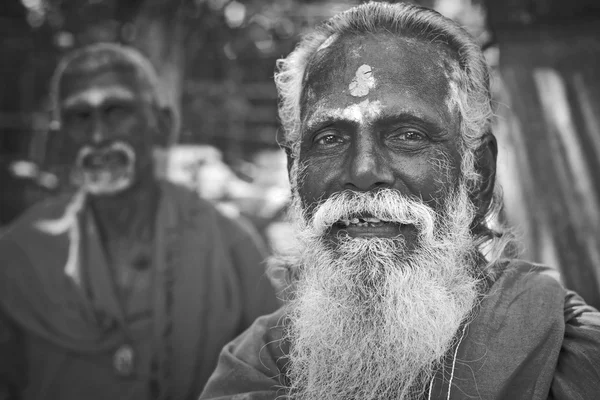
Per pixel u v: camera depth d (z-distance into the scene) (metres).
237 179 6.32
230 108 7.09
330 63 1.76
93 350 3.02
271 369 1.81
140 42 6.04
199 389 3.06
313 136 1.76
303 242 1.81
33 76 7.03
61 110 3.24
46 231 3.24
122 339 3.04
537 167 3.51
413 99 1.67
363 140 1.66
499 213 2.00
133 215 3.25
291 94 2.03
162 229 3.22
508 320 1.62
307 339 1.74
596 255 3.11
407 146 1.68
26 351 3.14
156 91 3.44
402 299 1.62
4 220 5.86
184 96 6.98
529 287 1.66
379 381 1.64
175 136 3.58
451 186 1.71
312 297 1.73
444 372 1.64
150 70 3.47
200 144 7.13
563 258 3.14
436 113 1.69
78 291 3.05
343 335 1.67
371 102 1.67
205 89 7.06
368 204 1.63
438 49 1.76
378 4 1.81
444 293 1.67
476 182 1.84
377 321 1.65
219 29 6.80
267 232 5.13
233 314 3.15
